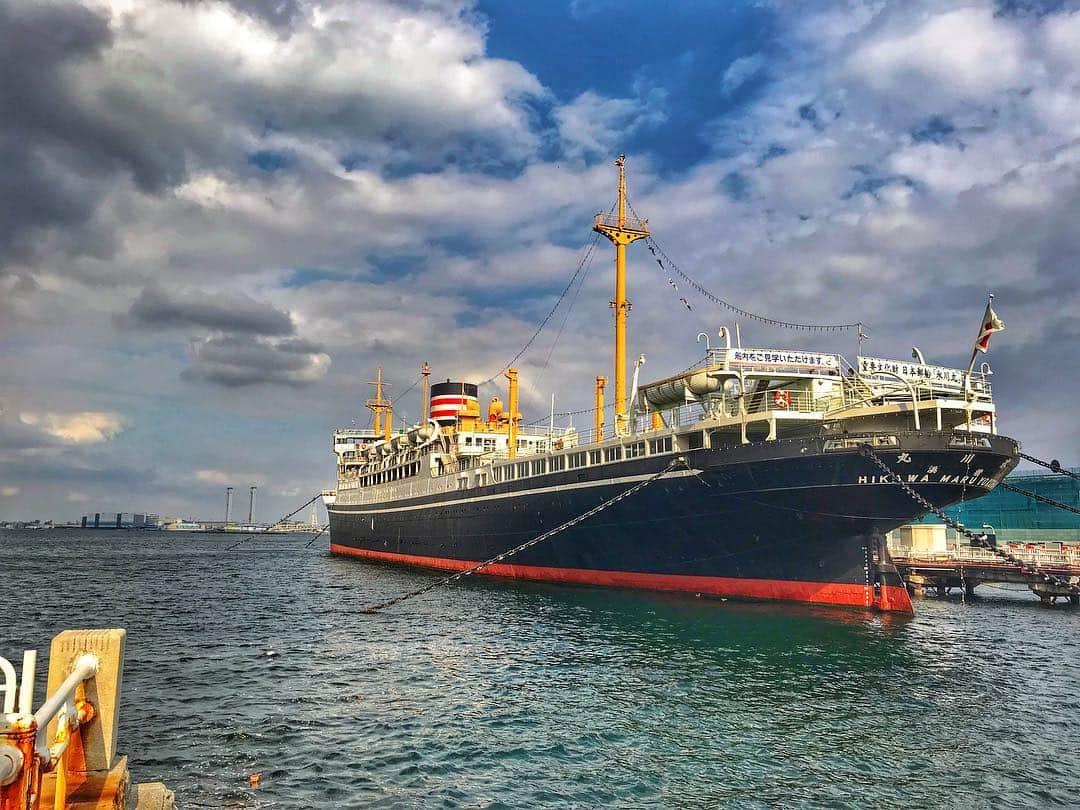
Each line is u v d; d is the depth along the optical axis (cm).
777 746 1933
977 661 2950
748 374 4050
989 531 7125
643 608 4191
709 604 4238
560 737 1994
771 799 1603
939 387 3897
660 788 1658
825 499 3750
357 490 10244
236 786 1623
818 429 4028
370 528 9412
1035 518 7556
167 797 960
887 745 1945
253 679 2620
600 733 2028
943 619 4203
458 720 2136
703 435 4219
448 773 1728
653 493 4412
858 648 3144
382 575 7088
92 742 841
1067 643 3434
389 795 1592
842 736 2014
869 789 1661
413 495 7900
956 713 2233
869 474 3606
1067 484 7331
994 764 1814
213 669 2778
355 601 5034
